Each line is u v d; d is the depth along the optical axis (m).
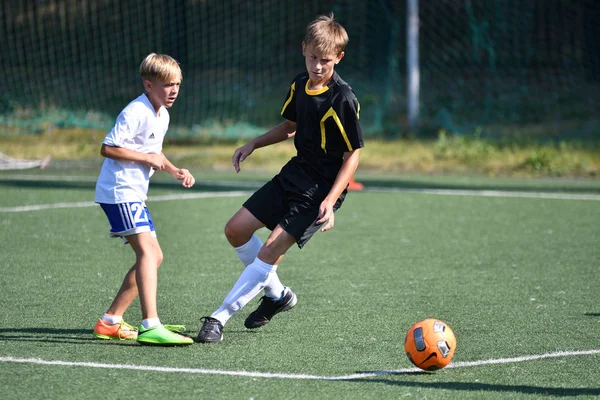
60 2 88.12
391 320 18.27
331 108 16.08
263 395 13.06
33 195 39.62
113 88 78.38
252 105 75.69
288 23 88.06
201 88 79.50
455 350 15.92
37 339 16.36
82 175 48.62
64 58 84.25
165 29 81.81
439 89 79.75
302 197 16.39
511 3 83.88
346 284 22.06
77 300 19.89
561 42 83.06
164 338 15.79
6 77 78.75
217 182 46.16
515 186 45.28
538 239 29.25
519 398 13.07
